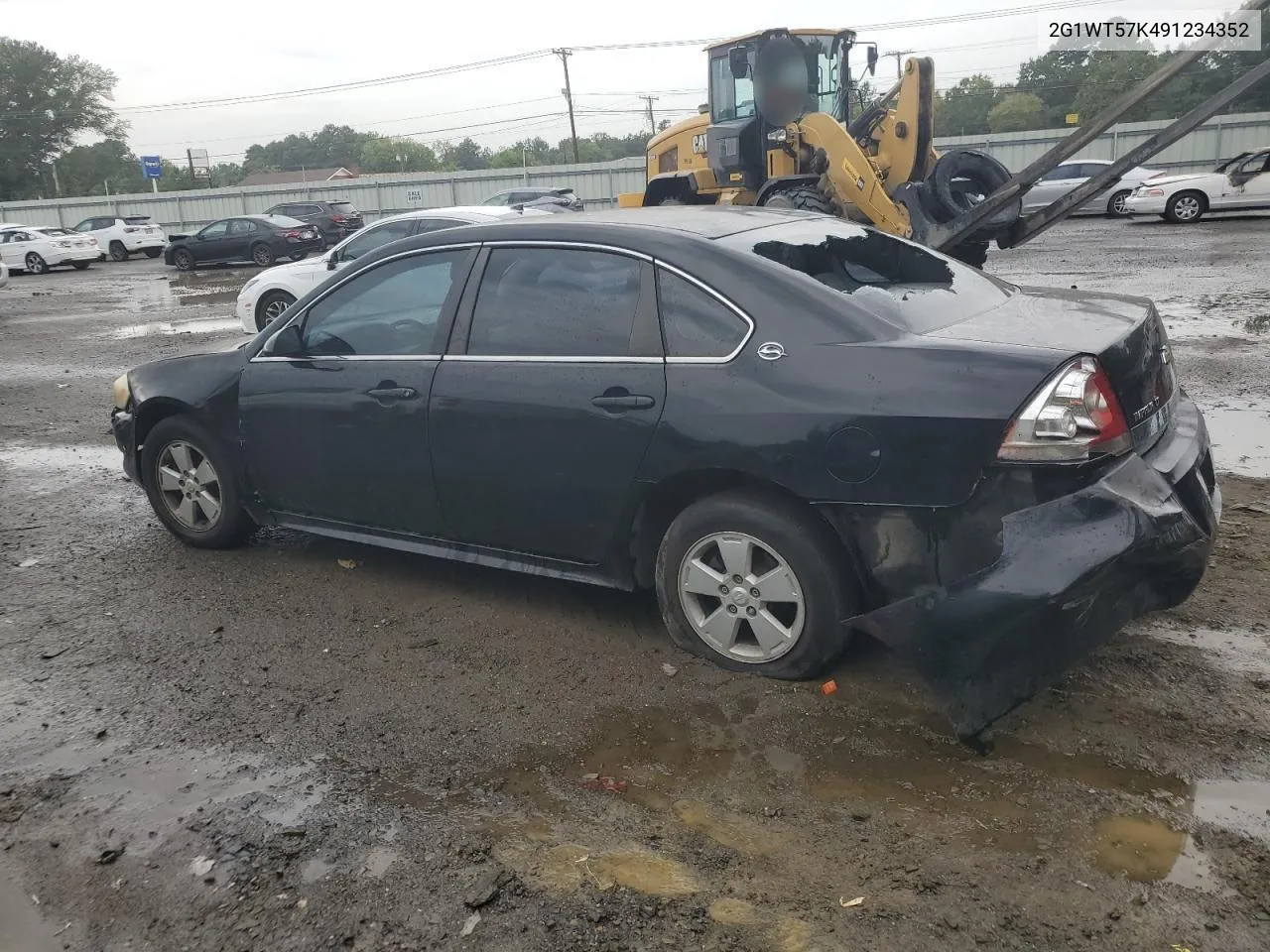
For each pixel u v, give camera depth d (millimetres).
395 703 3666
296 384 4629
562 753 3299
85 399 10070
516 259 4078
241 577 4957
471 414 4055
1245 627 3865
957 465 3100
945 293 3834
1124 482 3035
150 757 3373
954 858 2693
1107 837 2740
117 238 35750
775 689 3605
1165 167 38062
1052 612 2938
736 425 3449
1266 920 2422
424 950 2469
